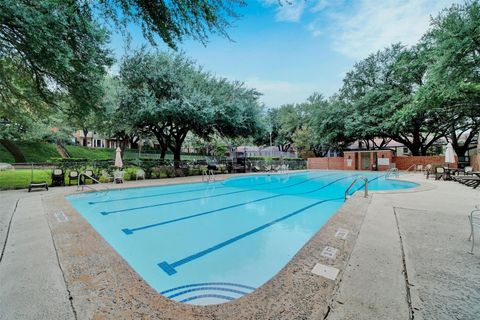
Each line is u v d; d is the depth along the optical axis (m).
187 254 3.92
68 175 10.66
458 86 11.37
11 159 23.06
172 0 4.05
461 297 1.92
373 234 3.54
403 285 2.11
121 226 5.42
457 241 3.23
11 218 4.69
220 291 2.85
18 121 13.83
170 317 1.71
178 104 13.47
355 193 7.50
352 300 1.88
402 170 22.23
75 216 4.86
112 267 2.53
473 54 10.73
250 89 17.61
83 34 8.57
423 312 1.73
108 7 4.23
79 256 2.83
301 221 5.86
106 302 1.89
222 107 15.02
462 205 5.67
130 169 13.51
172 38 4.55
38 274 2.37
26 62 8.81
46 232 3.79
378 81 22.58
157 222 5.74
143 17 4.29
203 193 9.92
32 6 7.02
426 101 14.76
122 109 13.82
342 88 25.08
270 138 33.41
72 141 34.88
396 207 5.44
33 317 1.70
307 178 16.06
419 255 2.77
